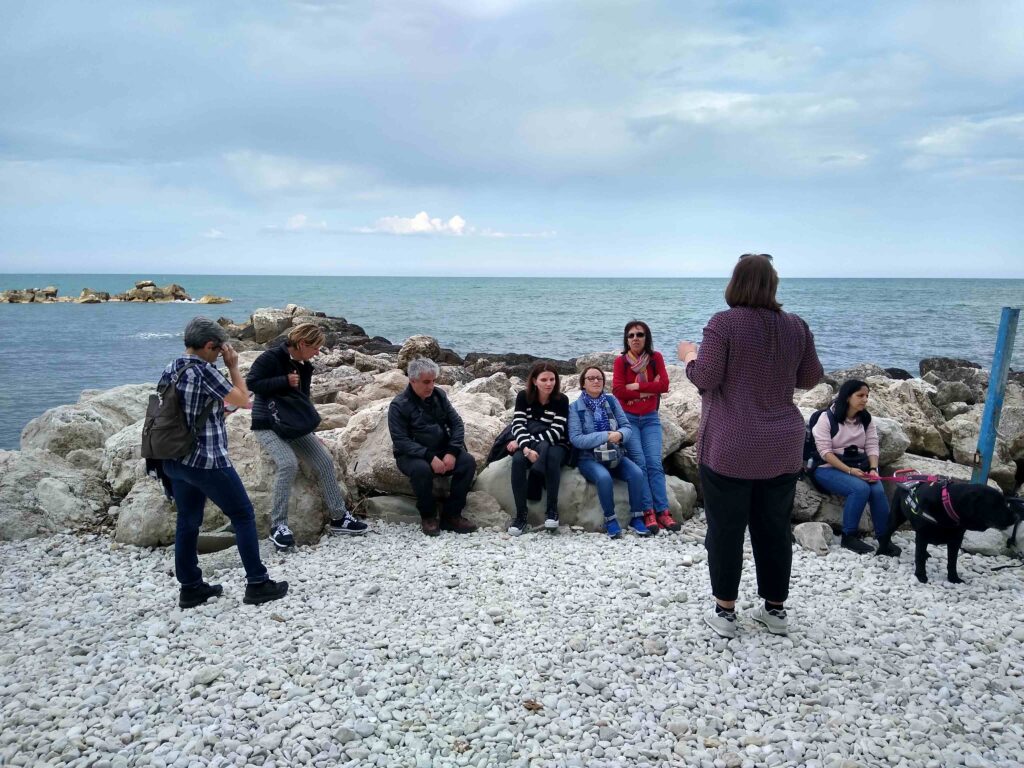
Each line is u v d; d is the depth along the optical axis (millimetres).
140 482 6762
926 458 8148
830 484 6609
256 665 4199
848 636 4570
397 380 13883
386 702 3834
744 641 4457
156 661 4312
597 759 3398
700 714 3758
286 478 6258
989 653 4371
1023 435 8266
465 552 6129
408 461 6688
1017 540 6020
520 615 4824
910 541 6562
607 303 68562
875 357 26656
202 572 5613
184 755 3404
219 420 4871
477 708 3785
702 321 42844
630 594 5168
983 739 3543
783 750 3465
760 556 4418
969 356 26734
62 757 3414
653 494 6977
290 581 5488
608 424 6984
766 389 4090
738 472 4121
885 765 3355
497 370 20812
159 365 24672
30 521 6676
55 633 4727
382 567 5766
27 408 16297
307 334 6344
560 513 6930
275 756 3410
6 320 44875
